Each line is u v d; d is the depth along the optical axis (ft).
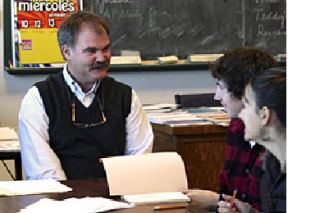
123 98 8.92
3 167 14.56
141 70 14.94
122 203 5.86
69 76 8.59
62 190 6.54
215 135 10.83
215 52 15.58
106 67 8.57
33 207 5.66
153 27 15.16
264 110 4.16
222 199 6.01
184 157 10.71
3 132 11.02
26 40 14.24
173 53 15.33
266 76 4.23
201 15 15.42
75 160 8.51
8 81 14.43
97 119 8.65
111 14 14.88
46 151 8.21
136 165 6.61
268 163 4.51
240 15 15.67
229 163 6.73
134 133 8.98
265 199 4.38
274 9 15.85
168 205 5.83
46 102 8.45
